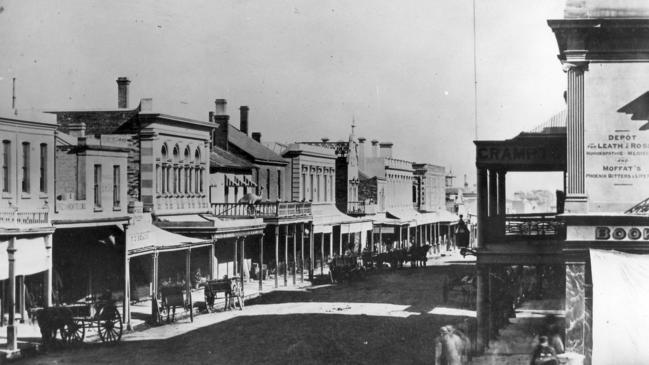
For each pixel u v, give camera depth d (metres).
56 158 36.59
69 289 34.84
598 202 22.23
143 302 39.19
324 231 60.53
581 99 22.27
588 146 22.27
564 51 22.47
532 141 26.75
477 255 26.28
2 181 30.91
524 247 26.16
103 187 38.00
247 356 26.25
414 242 78.50
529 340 27.80
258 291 44.34
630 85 22.09
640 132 22.03
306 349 27.23
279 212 49.28
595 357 21.09
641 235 21.73
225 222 41.88
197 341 28.77
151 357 25.89
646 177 22.02
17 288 32.03
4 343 26.55
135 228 37.88
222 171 53.34
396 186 84.94
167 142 45.12
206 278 44.72
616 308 21.03
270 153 61.00
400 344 28.20
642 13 21.77
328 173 69.25
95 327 29.55
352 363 25.25
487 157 27.11
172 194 45.59
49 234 29.28
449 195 106.75
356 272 50.28
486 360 24.98
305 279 52.03
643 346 20.84
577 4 22.16
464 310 36.75
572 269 22.20
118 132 44.06
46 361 25.05
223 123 57.97
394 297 41.78
